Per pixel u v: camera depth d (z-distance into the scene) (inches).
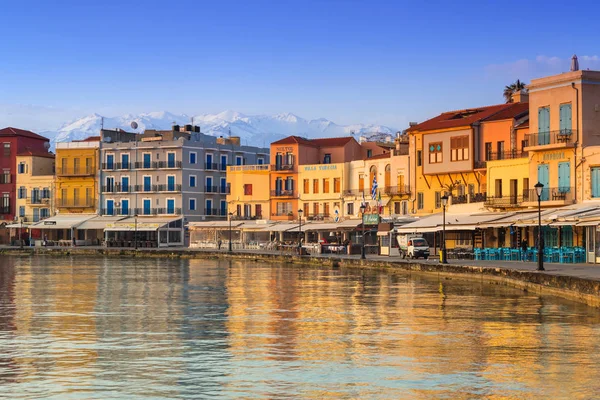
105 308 1496.1
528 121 3412.9
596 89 2955.2
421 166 3873.0
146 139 5595.5
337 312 1402.6
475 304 1510.8
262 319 1306.6
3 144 5792.3
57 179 5644.7
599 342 1039.0
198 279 2335.1
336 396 752.3
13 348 1016.2
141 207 5477.4
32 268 3073.3
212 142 6028.5
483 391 764.0
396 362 908.6
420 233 3356.3
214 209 5595.5
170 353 975.6
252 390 776.9
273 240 4672.7
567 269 2025.1
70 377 839.1
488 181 3383.4
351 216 4426.7
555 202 2982.3
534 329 1157.7
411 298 1644.9
